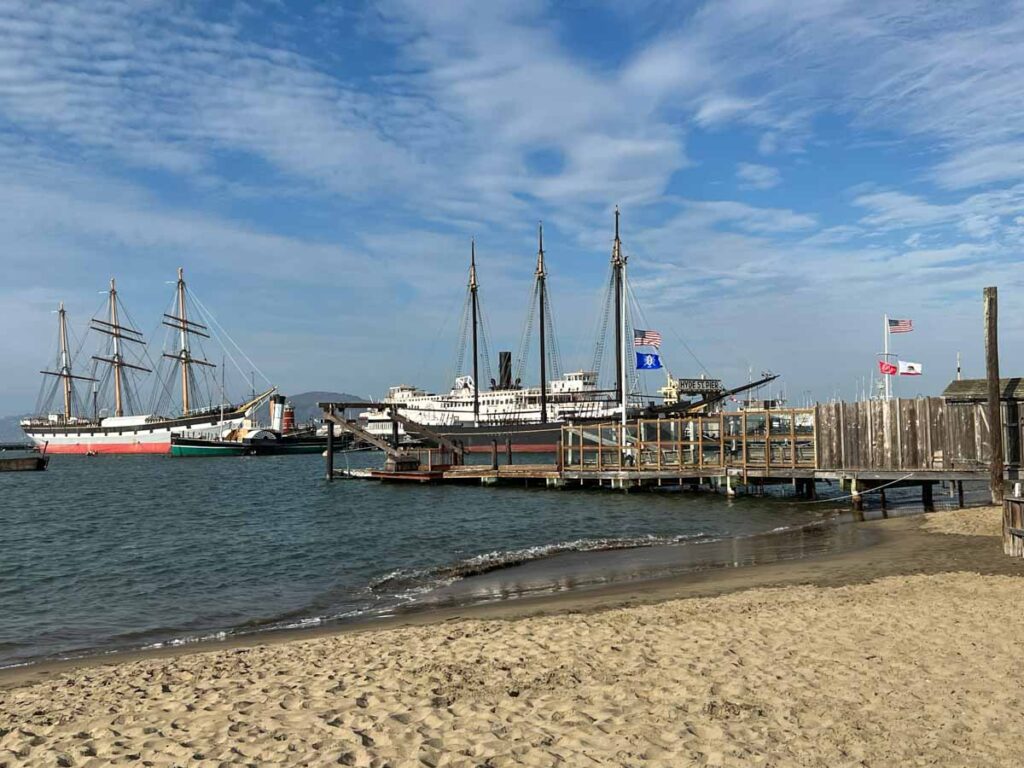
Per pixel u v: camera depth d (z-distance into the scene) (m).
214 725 8.73
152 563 26.06
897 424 35.78
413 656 11.63
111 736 8.51
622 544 28.12
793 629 12.28
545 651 11.55
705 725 8.13
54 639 16.16
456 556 26.62
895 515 34.28
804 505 39.62
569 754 7.49
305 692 9.93
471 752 7.62
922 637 11.38
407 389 138.12
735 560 22.72
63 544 31.38
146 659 13.42
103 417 159.62
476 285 106.69
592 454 71.06
